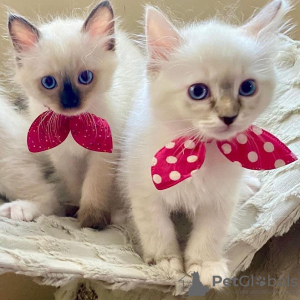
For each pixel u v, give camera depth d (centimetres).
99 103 26
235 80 19
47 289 37
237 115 19
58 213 28
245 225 25
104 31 25
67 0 35
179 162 21
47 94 24
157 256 23
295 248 27
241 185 24
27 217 25
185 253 24
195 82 19
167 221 24
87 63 24
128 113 28
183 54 20
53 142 25
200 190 23
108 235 25
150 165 22
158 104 21
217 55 19
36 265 19
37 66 24
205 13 37
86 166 28
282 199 24
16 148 28
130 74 29
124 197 26
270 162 21
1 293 35
